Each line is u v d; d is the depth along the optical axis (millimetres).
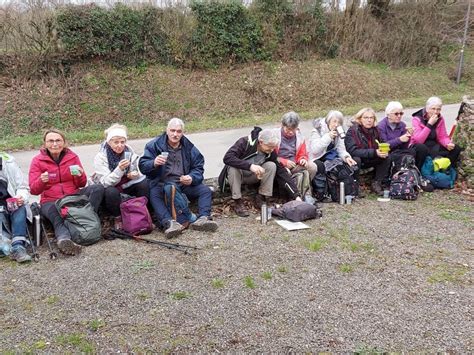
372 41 19562
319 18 18375
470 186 6543
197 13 16453
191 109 14711
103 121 13758
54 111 13617
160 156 4918
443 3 21453
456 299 3559
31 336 3045
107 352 2887
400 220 5363
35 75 14398
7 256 4328
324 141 6000
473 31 22344
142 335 3061
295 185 5590
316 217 5371
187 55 16281
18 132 12742
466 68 20266
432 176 6555
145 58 15812
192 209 5512
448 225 5227
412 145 6570
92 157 9055
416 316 3312
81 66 14938
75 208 4531
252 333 3092
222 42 16594
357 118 6352
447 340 3031
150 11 15812
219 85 15930
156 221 5211
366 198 6234
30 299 3520
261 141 5332
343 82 17016
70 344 2963
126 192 5168
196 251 4418
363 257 4324
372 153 6121
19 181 4594
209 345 2961
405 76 18609
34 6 14500
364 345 2965
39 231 4582
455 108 14008
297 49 18250
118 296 3553
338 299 3543
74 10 14688
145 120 14047
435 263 4211
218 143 10133
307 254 4371
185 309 3377
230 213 5586
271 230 5008
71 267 4059
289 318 3271
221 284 3748
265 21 17500
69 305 3428
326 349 2926
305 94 16156
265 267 4086
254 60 17250
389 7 20797
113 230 4820
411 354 2885
